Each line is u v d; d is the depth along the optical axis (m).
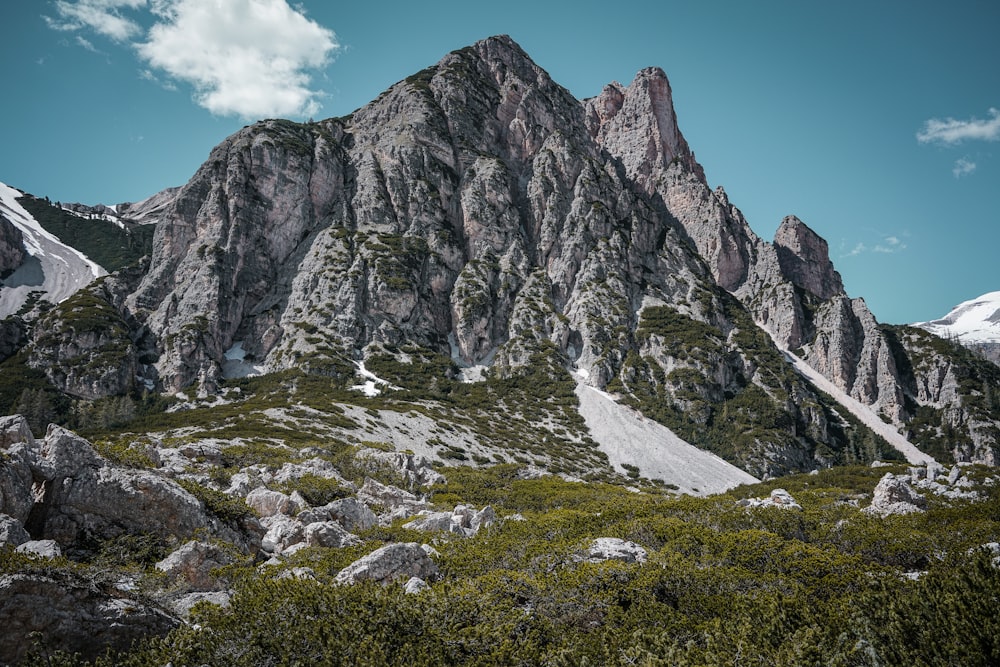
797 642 21.31
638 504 44.91
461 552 32.97
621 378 158.75
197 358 140.00
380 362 147.75
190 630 19.59
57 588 18.67
